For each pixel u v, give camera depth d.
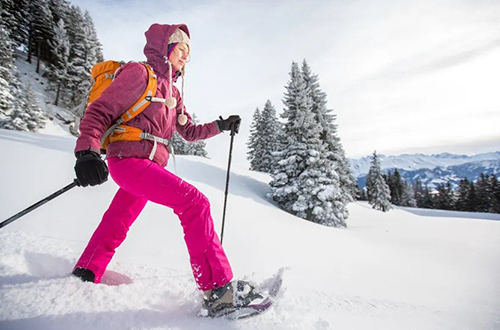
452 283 5.23
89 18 40.06
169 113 1.52
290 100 18.09
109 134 1.40
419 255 9.78
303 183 16.12
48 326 0.97
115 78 1.36
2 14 40.28
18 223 2.91
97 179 1.13
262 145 34.47
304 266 4.59
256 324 1.14
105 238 1.54
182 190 1.32
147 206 5.59
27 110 29.53
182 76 1.78
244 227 7.69
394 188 65.75
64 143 10.78
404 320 1.73
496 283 5.37
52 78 38.22
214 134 2.03
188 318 1.17
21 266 1.45
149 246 3.19
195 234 1.28
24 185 4.98
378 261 7.17
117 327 1.03
